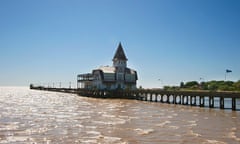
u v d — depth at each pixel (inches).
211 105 1552.7
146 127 853.8
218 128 840.3
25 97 2903.5
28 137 693.3
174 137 702.5
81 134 738.2
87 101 2199.8
